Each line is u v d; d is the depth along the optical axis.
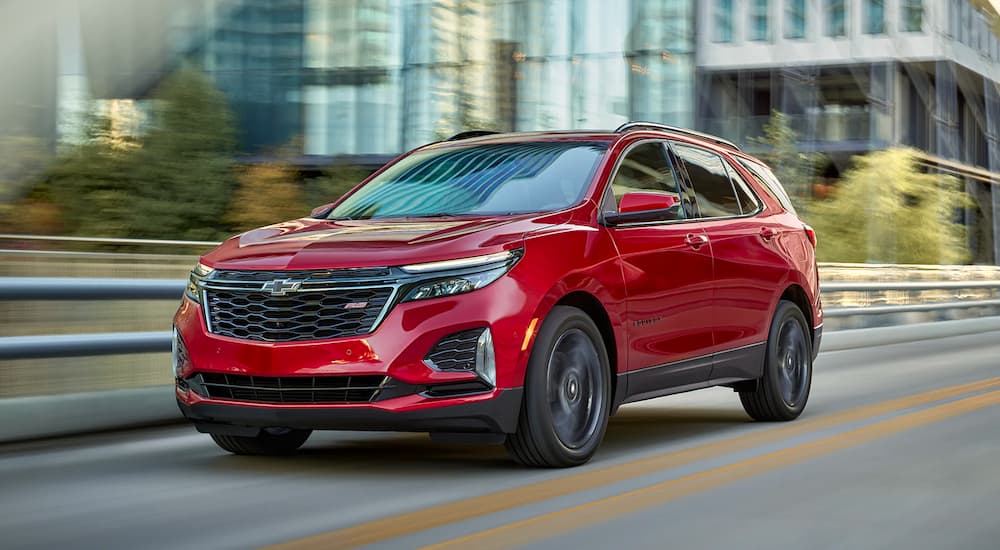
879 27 48.47
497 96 45.31
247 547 5.00
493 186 7.91
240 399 6.91
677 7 46.16
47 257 17.00
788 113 47.62
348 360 6.59
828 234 46.72
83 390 10.06
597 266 7.34
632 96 45.75
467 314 6.61
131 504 5.98
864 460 7.30
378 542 5.05
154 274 18.31
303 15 47.88
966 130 55.47
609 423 9.53
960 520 5.54
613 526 5.37
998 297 27.70
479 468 7.14
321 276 6.71
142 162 45.25
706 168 9.09
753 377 9.13
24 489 6.41
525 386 6.81
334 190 46.34
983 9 55.16
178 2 46.22
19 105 43.81
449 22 45.91
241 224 46.00
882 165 47.16
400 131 46.53
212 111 46.12
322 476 6.88
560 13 45.19
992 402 10.31
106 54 45.06
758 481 6.57
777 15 47.78
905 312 21.81
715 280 8.56
